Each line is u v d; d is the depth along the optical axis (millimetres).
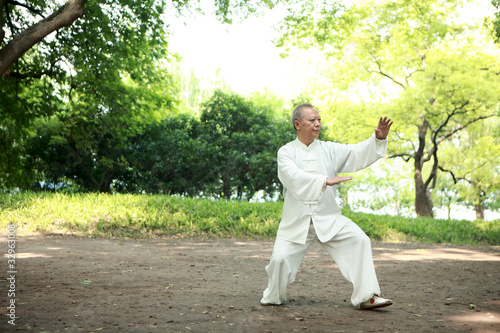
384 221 14023
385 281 5773
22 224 10773
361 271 3857
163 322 3355
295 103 25844
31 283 4961
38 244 8852
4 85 15922
